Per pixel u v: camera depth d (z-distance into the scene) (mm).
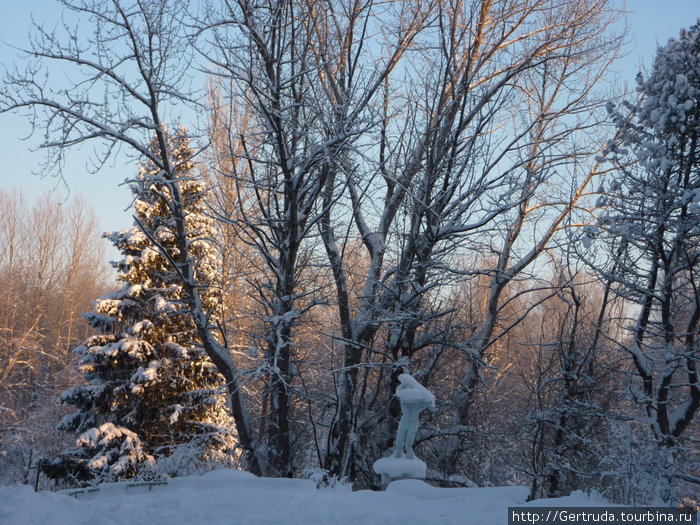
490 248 17391
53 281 45031
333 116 15977
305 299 17688
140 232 22094
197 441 16938
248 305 24000
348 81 16250
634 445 10523
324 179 15672
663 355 15961
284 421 15820
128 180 14211
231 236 20859
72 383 35719
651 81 14742
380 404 18812
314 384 20891
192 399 21562
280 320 14633
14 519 6812
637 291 15312
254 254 20469
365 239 18469
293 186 15203
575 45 20938
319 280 18734
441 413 21281
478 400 23062
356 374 16688
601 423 17125
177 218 15141
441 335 17984
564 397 16812
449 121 17156
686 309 16281
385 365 15844
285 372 15672
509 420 22594
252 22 14125
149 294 22156
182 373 21625
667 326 14859
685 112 14055
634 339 15984
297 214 15781
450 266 17938
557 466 15344
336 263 17000
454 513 7840
